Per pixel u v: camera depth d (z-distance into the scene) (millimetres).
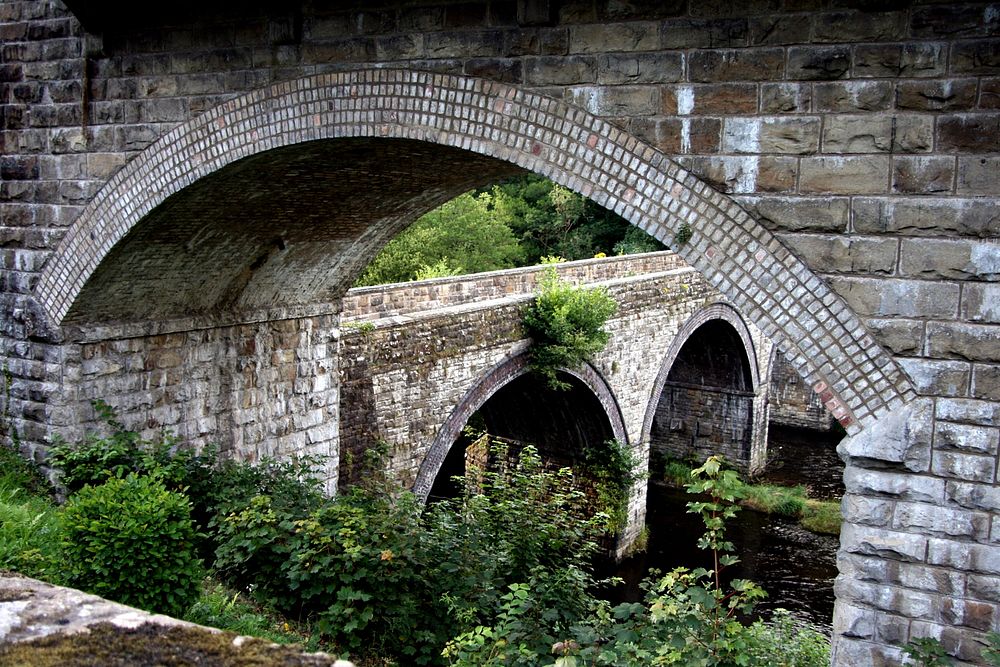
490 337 20156
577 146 8992
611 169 8844
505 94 9281
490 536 12328
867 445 7770
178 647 3355
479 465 28172
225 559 10547
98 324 13086
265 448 15789
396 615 10227
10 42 12492
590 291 22719
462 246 40562
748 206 8258
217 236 13320
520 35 9164
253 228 13672
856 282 7855
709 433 34250
